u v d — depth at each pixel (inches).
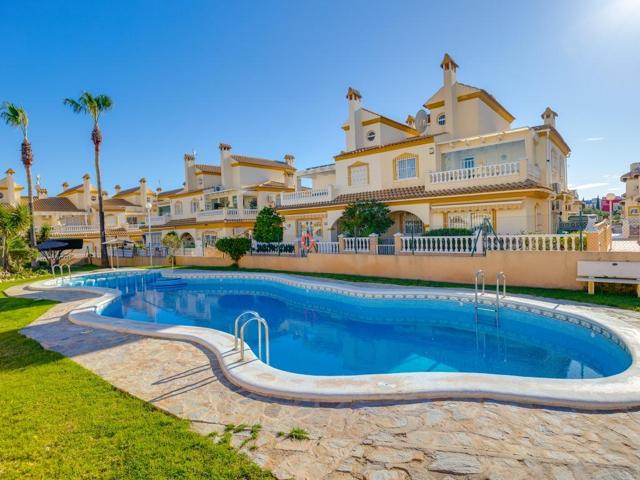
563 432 184.5
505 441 177.9
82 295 705.0
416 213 874.1
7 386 260.4
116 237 1969.7
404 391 227.6
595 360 366.3
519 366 351.3
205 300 758.5
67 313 530.6
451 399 223.9
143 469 161.2
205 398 238.2
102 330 426.6
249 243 1124.5
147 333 397.4
